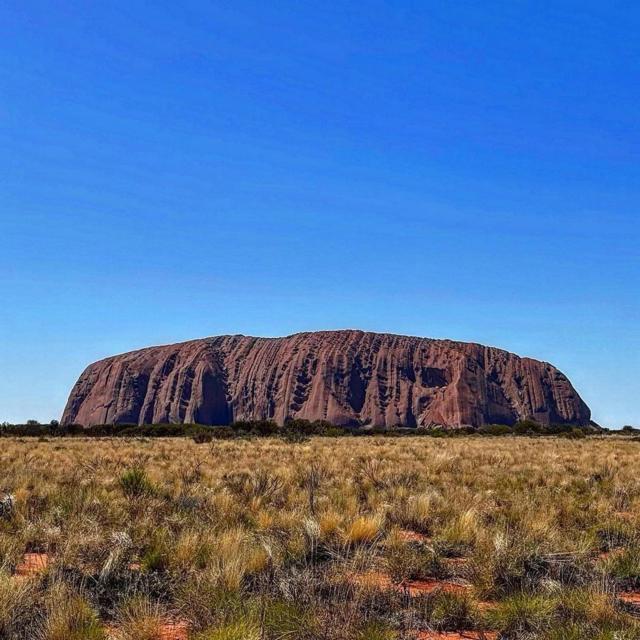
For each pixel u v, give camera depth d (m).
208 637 6.34
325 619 6.67
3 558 9.30
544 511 13.34
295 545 10.10
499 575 8.70
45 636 6.54
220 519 12.07
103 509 13.07
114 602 7.78
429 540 11.35
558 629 6.68
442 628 7.21
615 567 9.39
